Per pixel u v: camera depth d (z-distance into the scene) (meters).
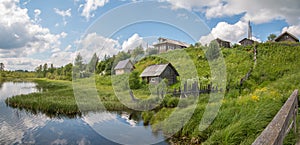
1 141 7.02
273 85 10.58
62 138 6.98
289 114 2.77
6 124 8.79
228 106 6.98
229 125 5.64
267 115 5.21
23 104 12.79
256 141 1.46
